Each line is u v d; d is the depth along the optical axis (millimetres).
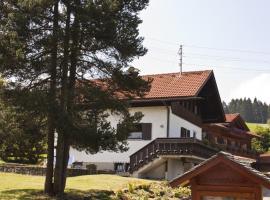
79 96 20719
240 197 11398
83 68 20938
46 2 18594
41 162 36469
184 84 36156
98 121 20141
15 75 19594
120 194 21141
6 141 21031
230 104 184125
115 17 20297
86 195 20375
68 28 19859
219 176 11641
